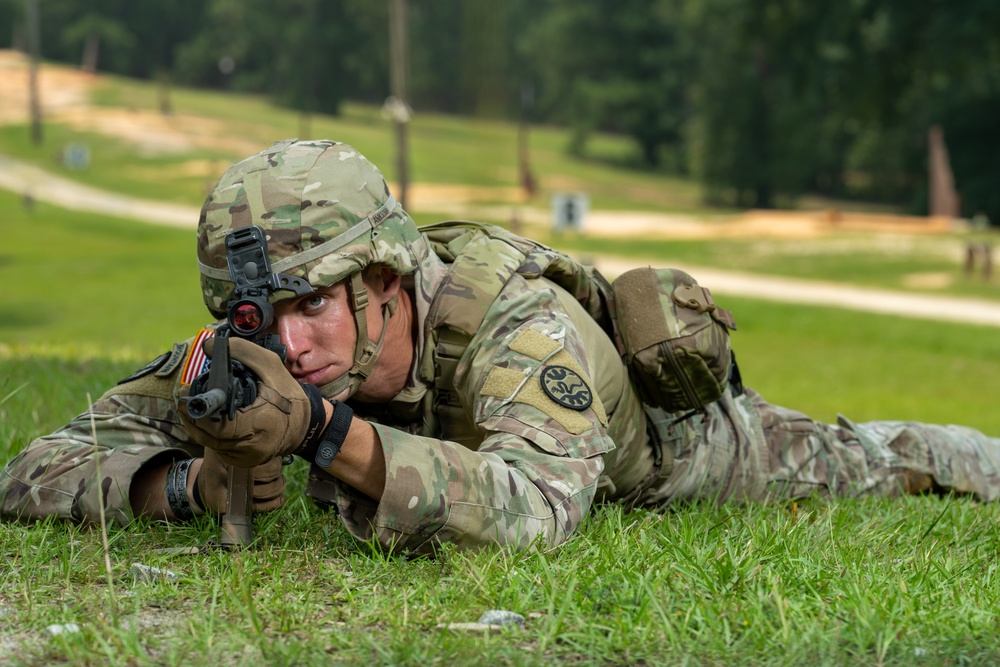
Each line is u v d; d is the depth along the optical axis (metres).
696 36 113.44
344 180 4.03
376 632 3.38
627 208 84.62
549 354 4.20
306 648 3.21
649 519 4.70
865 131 92.50
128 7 157.00
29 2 92.81
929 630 3.50
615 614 3.49
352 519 3.98
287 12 137.88
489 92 148.62
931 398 20.66
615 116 121.19
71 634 3.24
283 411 3.55
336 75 136.38
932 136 85.81
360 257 3.98
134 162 87.75
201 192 77.44
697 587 3.75
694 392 4.80
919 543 4.64
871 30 55.94
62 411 7.09
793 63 60.59
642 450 5.08
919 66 56.25
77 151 84.62
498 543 3.89
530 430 4.06
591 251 52.34
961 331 31.95
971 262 43.53
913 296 40.00
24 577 3.82
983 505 6.34
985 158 88.69
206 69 156.12
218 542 4.16
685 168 119.38
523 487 3.94
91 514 4.37
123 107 111.62
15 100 112.56
